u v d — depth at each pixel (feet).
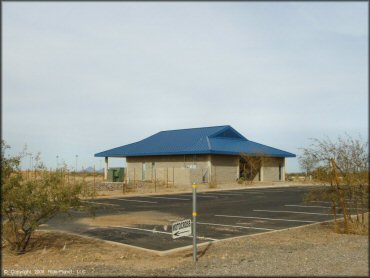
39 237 40.11
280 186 134.00
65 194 34.19
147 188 119.14
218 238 39.27
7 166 34.32
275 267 25.80
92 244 37.11
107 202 79.61
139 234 42.27
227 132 154.40
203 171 133.80
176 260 30.42
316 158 45.73
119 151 160.86
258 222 50.14
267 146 158.81
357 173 39.93
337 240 35.83
